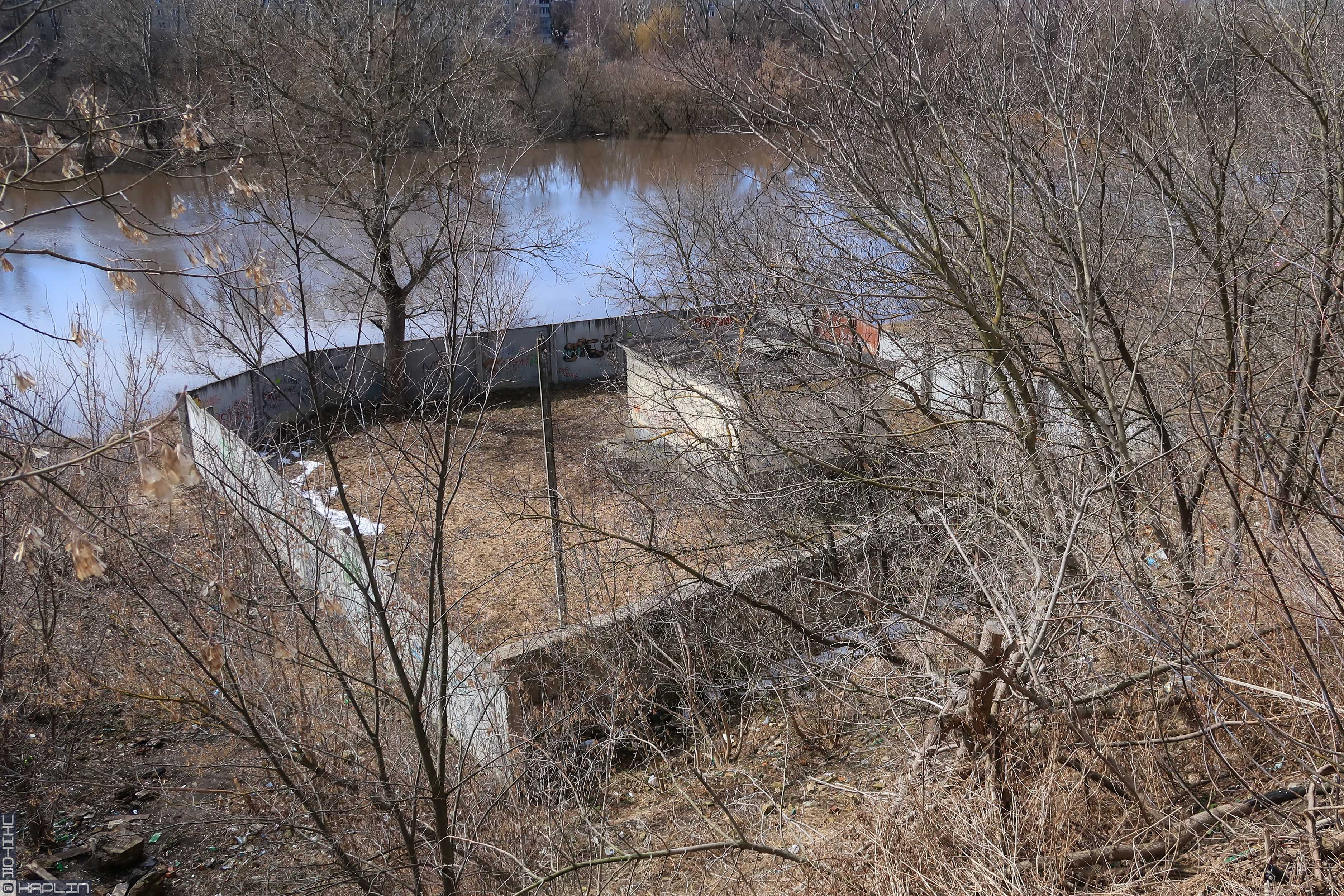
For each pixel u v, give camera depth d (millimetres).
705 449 11164
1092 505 6645
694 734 8258
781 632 9227
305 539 6484
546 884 6500
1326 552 5430
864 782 7465
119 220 4422
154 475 3127
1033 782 5344
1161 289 9039
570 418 19828
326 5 16625
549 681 9008
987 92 7734
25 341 18906
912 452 9445
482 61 18562
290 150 9266
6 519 8250
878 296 8422
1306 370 5832
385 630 6090
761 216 12258
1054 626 5566
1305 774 5062
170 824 8203
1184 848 5027
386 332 17562
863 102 7316
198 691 8852
